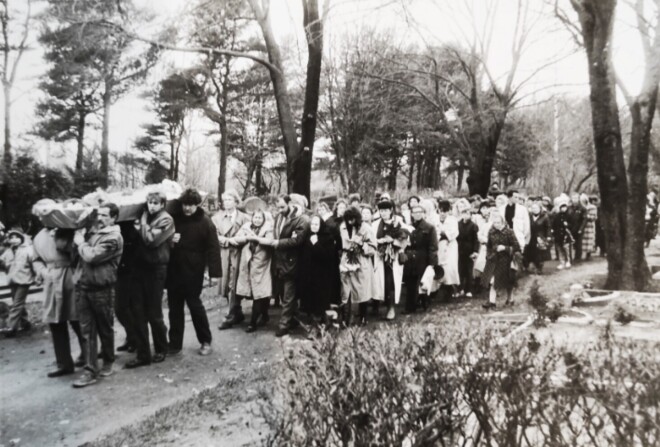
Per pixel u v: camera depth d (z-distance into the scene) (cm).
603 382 263
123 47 1273
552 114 3169
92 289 581
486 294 1054
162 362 657
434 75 2250
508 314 669
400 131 2844
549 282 1067
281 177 4212
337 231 784
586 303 820
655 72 991
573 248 1521
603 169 1010
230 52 1358
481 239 1056
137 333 641
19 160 1655
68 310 607
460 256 1038
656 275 1095
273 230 805
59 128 1719
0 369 636
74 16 1221
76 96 1673
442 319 339
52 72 1448
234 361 650
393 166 3688
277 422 274
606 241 1016
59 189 1700
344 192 2427
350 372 255
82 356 648
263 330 798
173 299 693
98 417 491
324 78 2419
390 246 834
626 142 2809
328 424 250
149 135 2273
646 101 998
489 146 2227
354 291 780
